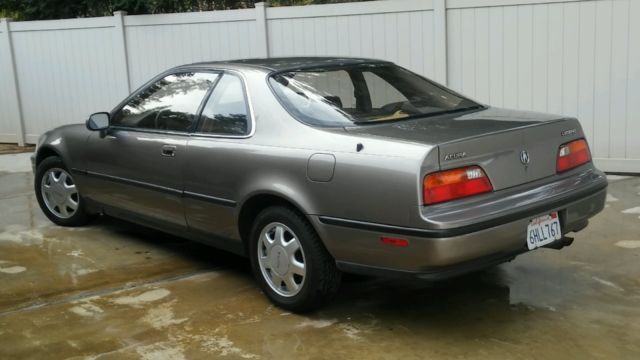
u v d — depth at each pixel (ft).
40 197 21.71
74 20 34.99
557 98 25.68
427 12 26.84
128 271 17.34
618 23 24.47
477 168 12.46
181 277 16.85
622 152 25.21
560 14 25.12
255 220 14.71
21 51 36.99
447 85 27.09
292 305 14.21
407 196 11.93
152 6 36.04
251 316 14.37
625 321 13.62
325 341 13.09
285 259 14.15
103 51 34.65
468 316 14.10
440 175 12.02
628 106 24.84
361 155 12.64
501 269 16.75
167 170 16.65
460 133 12.78
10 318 14.52
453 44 26.81
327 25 28.81
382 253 12.49
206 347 12.97
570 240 14.23
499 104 26.53
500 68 26.27
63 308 14.99
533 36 25.61
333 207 12.98
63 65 35.99
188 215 16.43
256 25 30.22
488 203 12.43
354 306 14.78
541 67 25.70
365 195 12.47
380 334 13.35
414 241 11.93
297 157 13.60
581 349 12.50
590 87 25.21
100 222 21.83
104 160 18.81
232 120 15.43
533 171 13.37
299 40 29.53
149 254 18.67
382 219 12.30
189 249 19.07
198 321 14.17
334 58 17.06
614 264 16.79
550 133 13.79
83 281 16.67
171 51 32.81
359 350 12.69
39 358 12.69
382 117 14.43
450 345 12.80
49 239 20.16
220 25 31.24
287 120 14.38
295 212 13.87
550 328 13.41
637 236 18.71
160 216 17.42
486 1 25.91
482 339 13.03
